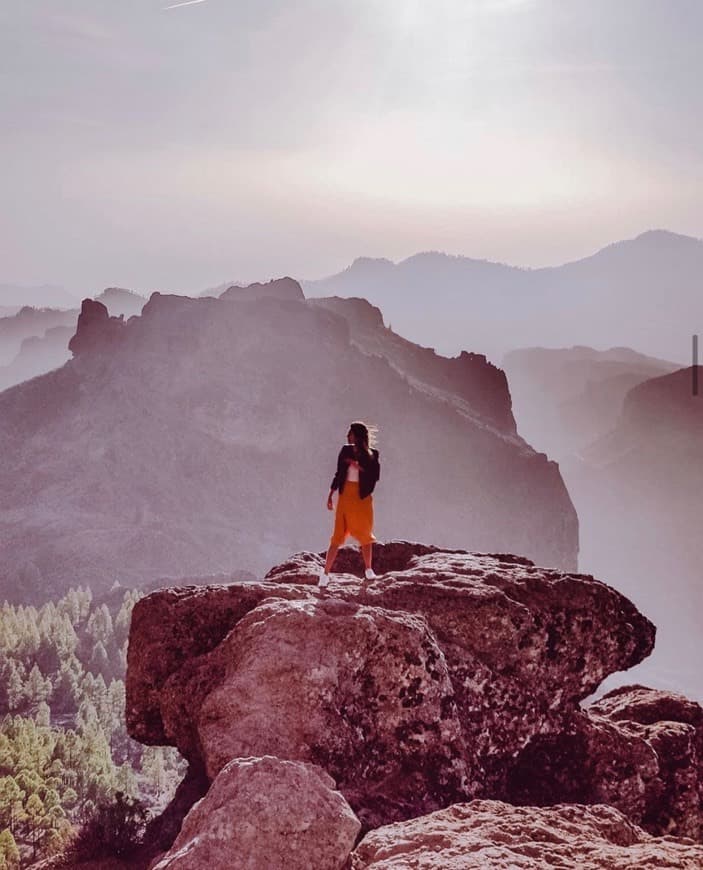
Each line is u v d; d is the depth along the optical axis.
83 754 68.69
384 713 11.72
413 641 12.09
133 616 14.12
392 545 18.16
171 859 8.00
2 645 113.25
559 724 13.58
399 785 11.52
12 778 55.66
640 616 15.09
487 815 9.04
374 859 8.34
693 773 14.20
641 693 17.45
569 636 14.27
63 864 13.88
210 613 13.84
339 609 12.55
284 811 8.27
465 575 14.91
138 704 13.56
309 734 11.07
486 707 13.02
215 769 10.68
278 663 11.52
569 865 7.61
